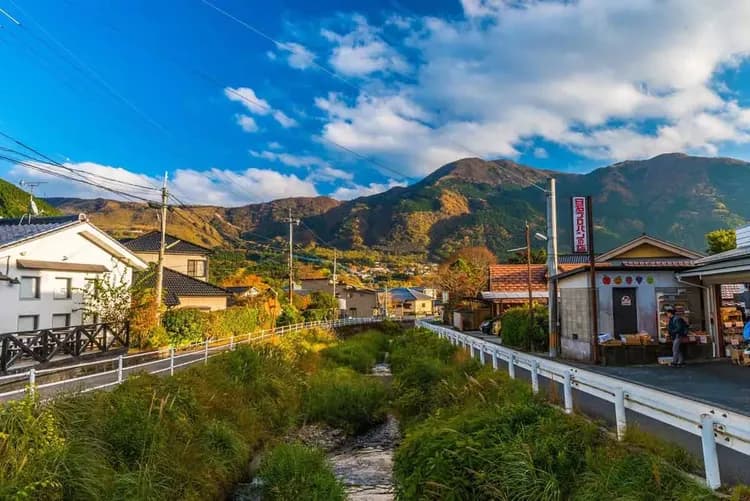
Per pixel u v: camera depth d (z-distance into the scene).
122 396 8.95
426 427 9.02
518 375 12.98
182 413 9.90
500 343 25.83
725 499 4.66
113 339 18.94
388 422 15.77
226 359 15.37
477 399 10.62
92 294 19.25
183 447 8.83
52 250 17.44
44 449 6.17
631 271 17.17
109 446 7.51
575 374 8.59
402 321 56.66
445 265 63.22
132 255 21.66
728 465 5.87
